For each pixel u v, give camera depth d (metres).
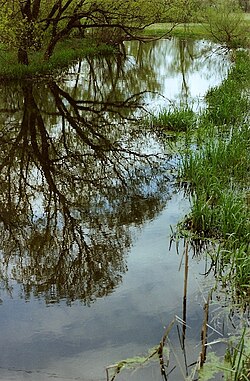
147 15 22.28
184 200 8.34
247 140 10.03
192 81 20.69
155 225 7.39
